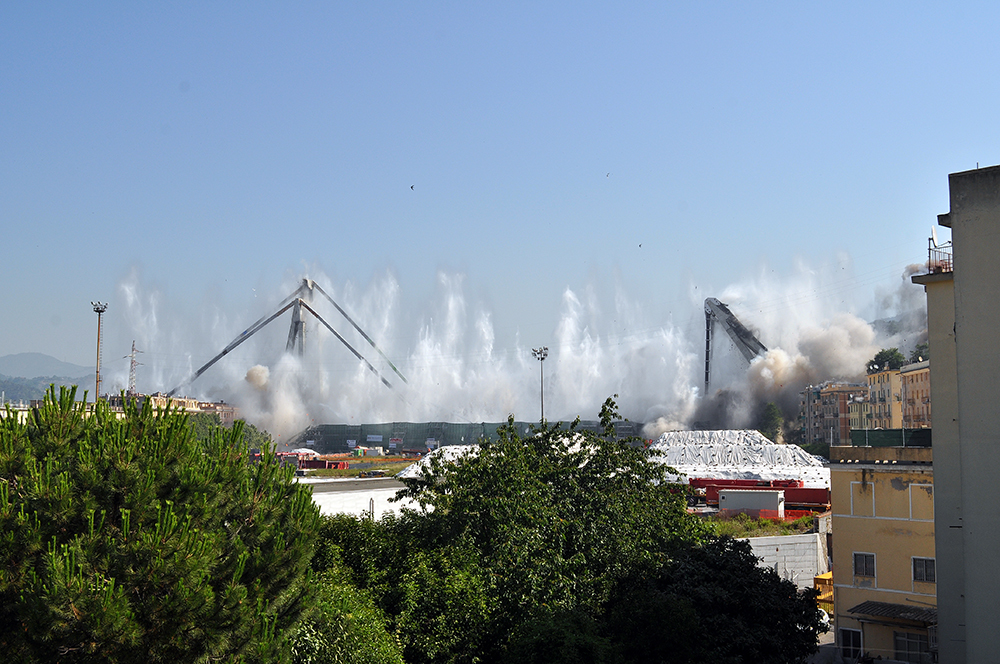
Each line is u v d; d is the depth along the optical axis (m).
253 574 15.70
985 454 21.16
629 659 22.75
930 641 30.03
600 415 30.89
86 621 13.15
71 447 16.23
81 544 13.98
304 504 17.14
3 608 14.03
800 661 26.64
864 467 32.44
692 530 29.30
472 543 25.75
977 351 21.41
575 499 27.94
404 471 47.94
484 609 23.09
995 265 21.34
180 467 15.97
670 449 93.44
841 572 32.59
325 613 18.33
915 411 116.19
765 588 25.95
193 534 14.62
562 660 20.92
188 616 13.96
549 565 24.16
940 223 23.34
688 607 23.36
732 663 23.45
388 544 25.61
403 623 22.34
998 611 20.81
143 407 16.88
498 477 26.38
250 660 14.66
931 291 25.31
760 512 62.22
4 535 13.97
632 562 26.09
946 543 24.36
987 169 21.59
